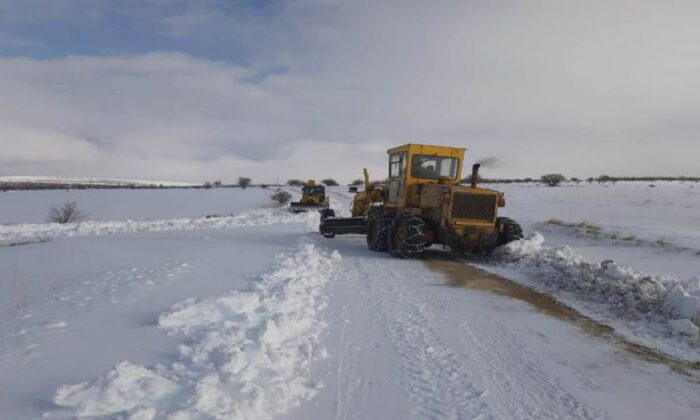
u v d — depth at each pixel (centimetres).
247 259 934
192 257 949
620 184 6562
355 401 372
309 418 342
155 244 1200
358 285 789
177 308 512
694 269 983
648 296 669
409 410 362
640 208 2948
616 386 418
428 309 646
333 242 1462
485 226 1068
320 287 758
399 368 441
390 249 1159
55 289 650
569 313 647
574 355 489
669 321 581
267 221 2419
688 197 3747
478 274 917
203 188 10325
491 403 380
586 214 2583
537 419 357
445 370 442
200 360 389
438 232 1118
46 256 973
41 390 320
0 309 538
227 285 684
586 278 786
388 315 611
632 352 500
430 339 525
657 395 402
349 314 610
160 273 768
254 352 418
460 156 1237
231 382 355
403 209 1222
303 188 3681
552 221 1900
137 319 499
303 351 463
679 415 369
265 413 337
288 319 518
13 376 341
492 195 1079
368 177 1528
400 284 805
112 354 395
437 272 927
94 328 463
